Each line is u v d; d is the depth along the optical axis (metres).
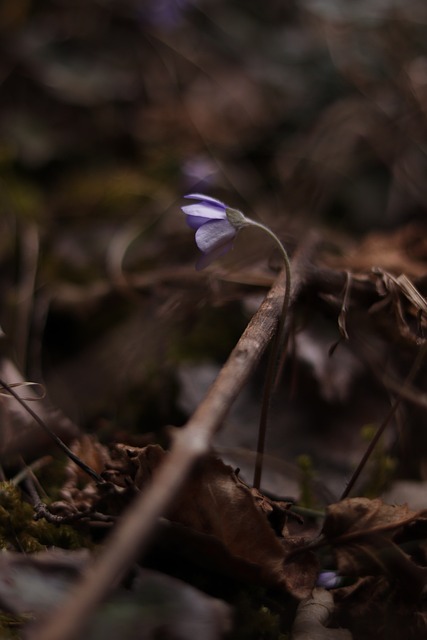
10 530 0.33
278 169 0.62
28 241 0.50
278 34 0.78
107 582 0.26
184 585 0.31
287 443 0.40
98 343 0.46
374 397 0.42
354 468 0.39
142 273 0.49
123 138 0.67
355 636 0.32
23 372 0.43
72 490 0.34
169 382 0.43
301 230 0.50
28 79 0.70
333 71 0.69
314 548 0.32
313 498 0.37
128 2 0.76
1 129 0.65
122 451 0.34
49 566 0.31
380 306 0.38
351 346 0.42
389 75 0.67
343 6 0.70
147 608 0.30
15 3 0.73
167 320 0.45
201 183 0.58
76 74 0.71
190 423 0.28
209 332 0.45
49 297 0.48
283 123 0.68
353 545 0.32
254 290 0.44
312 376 0.42
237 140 0.66
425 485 0.38
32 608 0.30
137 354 0.44
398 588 0.32
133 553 0.26
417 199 0.58
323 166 0.59
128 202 0.57
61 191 0.60
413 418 0.40
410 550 0.34
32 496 0.35
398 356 0.42
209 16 0.79
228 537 0.32
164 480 0.27
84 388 0.43
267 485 0.37
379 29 0.70
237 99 0.70
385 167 0.61
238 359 0.31
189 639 0.30
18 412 0.38
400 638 0.32
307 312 0.38
